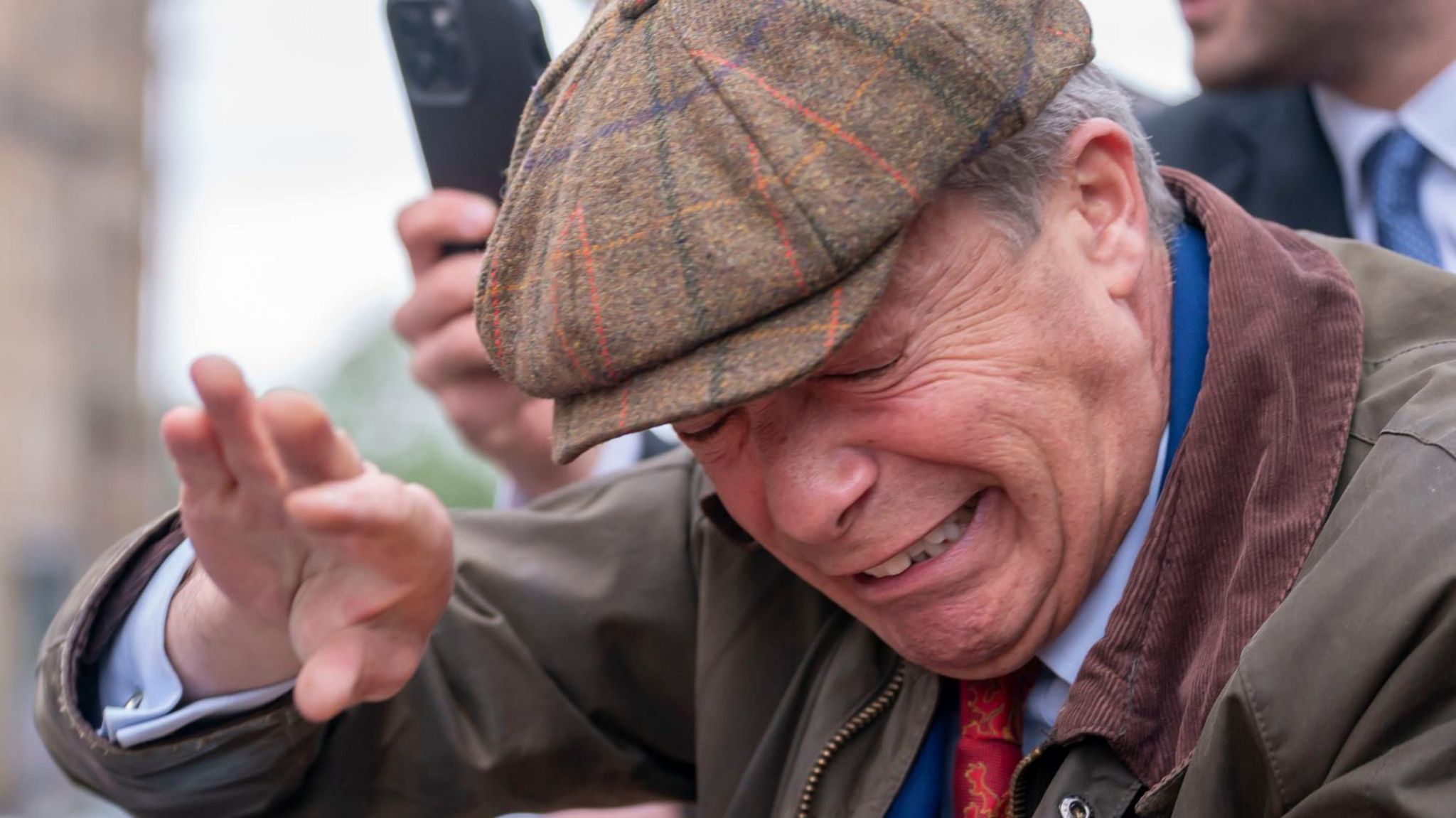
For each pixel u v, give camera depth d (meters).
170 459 1.25
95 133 9.94
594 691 1.79
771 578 1.75
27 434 9.38
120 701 1.61
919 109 1.22
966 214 1.30
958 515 1.40
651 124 1.23
